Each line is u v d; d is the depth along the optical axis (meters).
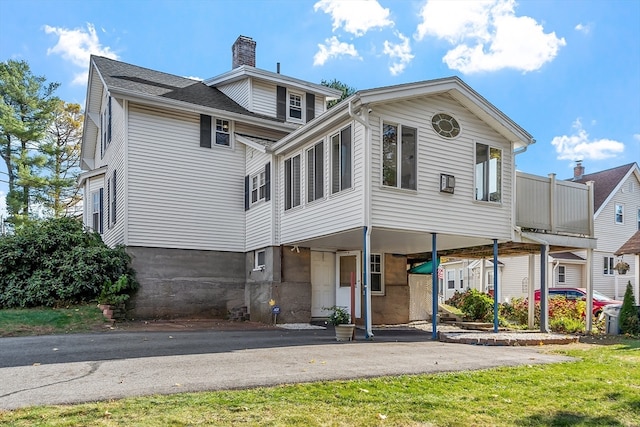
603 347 9.47
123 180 13.96
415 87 10.41
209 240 15.05
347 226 10.40
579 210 13.58
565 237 12.95
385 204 10.09
